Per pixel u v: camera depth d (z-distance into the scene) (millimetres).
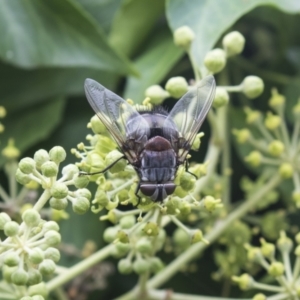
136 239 161
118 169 145
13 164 180
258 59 214
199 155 201
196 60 166
